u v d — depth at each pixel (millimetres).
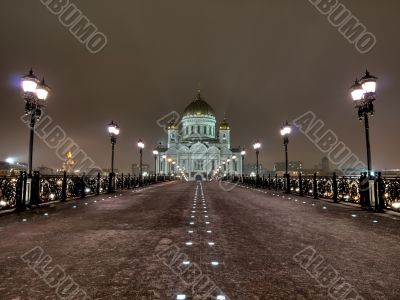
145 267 4785
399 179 10875
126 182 29812
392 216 10336
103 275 4434
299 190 20656
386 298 3680
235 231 7625
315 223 8867
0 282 4184
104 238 6801
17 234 7230
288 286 4039
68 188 17047
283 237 6930
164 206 13430
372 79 12383
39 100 13219
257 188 31828
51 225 8477
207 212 11320
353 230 7789
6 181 11266
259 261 5086
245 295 3766
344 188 15039
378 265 4887
